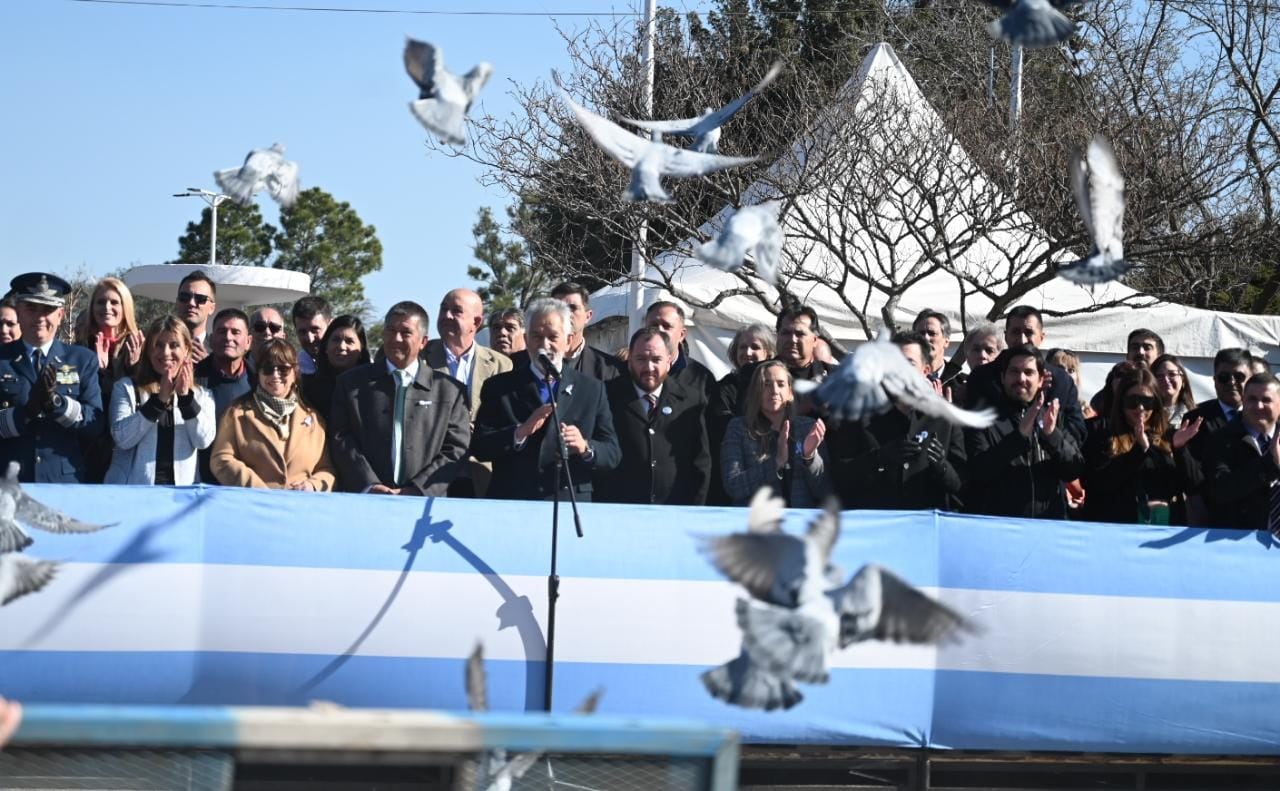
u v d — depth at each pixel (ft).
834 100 47.09
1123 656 22.68
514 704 21.44
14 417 22.31
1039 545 22.59
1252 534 23.27
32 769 10.95
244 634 21.02
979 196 46.47
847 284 47.70
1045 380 23.84
